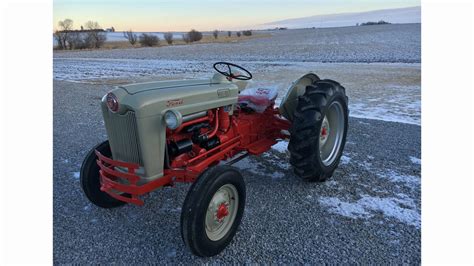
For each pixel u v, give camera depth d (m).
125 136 2.71
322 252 2.65
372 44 28.92
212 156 3.20
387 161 4.46
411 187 3.72
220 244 2.63
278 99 8.35
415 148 4.93
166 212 3.27
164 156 2.86
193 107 2.94
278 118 4.25
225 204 2.69
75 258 2.60
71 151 4.95
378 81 11.38
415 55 19.77
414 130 5.81
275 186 3.77
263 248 2.71
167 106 2.72
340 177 3.98
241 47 35.16
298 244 2.75
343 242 2.77
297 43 36.19
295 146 3.48
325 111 3.48
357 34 45.38
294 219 3.10
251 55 24.50
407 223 3.02
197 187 2.46
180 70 16.48
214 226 2.63
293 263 2.53
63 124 6.41
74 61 23.48
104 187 2.80
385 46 26.48
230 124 3.54
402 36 37.12
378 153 4.74
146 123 2.59
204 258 2.60
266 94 4.08
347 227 2.97
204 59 22.88
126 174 2.64
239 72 3.91
